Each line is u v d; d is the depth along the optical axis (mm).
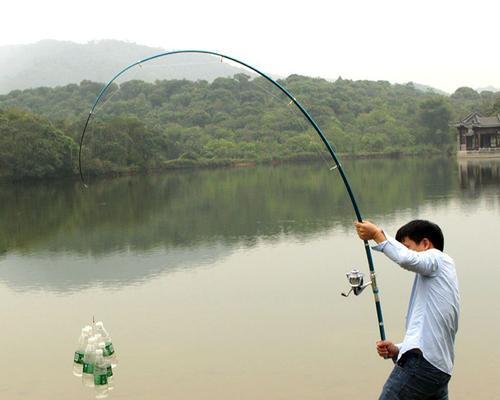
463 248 17781
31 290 15172
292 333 10625
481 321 10789
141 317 12109
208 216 28922
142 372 9023
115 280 15992
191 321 11625
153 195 40156
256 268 16594
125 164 61688
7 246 22531
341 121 89562
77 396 8328
